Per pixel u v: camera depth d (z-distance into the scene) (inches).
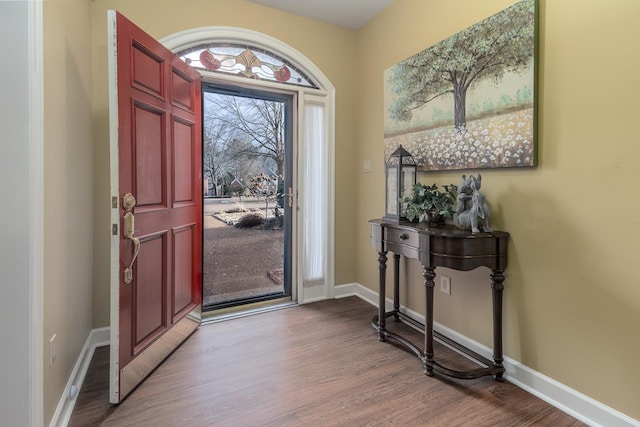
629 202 53.0
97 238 87.6
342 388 69.3
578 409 59.9
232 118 112.3
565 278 61.9
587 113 57.8
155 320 78.5
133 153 69.6
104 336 88.7
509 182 71.6
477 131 77.2
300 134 117.2
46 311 51.8
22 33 45.3
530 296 67.9
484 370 70.3
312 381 71.8
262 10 107.9
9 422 45.1
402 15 101.9
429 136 91.5
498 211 74.1
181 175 90.7
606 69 55.1
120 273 65.1
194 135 97.3
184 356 82.2
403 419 60.0
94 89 85.7
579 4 58.4
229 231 114.9
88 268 81.9
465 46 79.5
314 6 109.1
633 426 52.8
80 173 73.9
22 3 45.3
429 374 73.7
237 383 71.0
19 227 45.4
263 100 116.6
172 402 64.5
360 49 123.7
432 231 72.9
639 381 52.4
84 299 78.0
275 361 80.0
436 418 60.3
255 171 117.3
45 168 51.6
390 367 77.5
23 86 45.5
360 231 126.7
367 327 99.9
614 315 55.2
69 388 63.2
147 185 75.3
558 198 62.6
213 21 100.4
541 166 65.2
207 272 111.9
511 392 67.9
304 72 117.7
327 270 124.8
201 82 103.7
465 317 83.8
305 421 59.5
